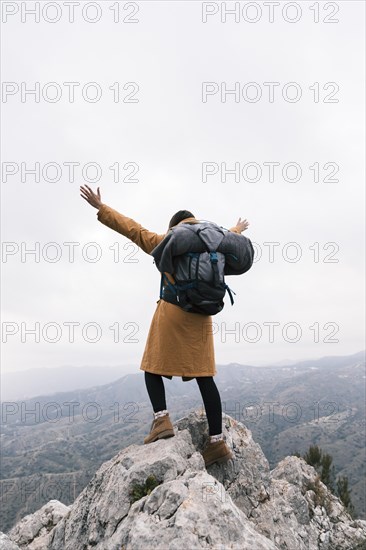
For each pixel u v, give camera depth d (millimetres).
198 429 5895
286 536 5602
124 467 4977
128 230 5094
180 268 4773
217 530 3691
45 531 6664
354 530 7312
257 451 6328
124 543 3918
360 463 114250
